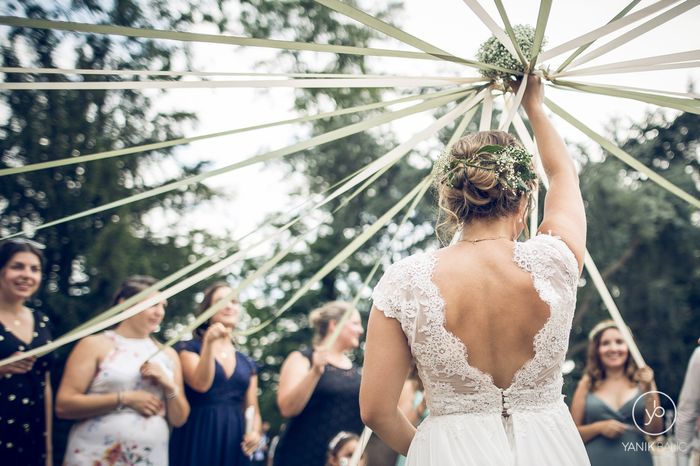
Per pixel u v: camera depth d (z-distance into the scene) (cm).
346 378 443
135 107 1091
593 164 1559
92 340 376
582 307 1524
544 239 180
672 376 1489
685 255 1512
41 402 362
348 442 425
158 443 370
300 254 1585
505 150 186
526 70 220
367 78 224
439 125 237
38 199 987
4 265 351
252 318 1517
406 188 1597
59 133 992
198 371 400
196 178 202
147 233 1120
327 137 218
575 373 1486
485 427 171
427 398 180
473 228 183
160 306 392
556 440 173
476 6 207
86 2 1030
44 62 1002
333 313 456
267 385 1479
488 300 171
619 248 1493
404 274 178
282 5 1273
